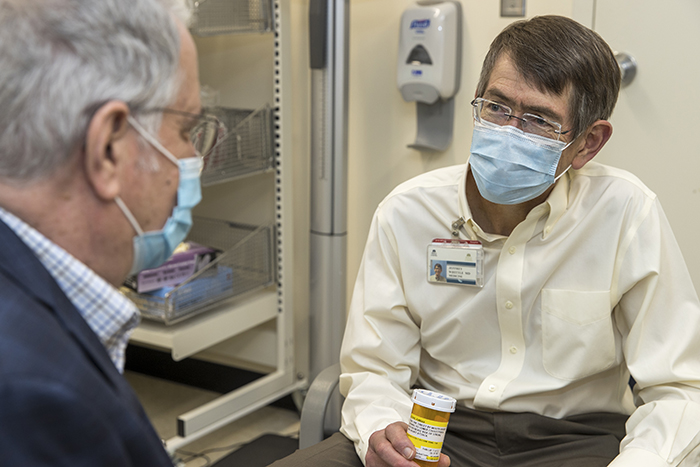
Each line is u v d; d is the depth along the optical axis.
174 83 0.72
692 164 1.86
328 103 2.19
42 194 0.65
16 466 0.54
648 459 1.11
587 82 1.16
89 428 0.57
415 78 2.16
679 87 1.84
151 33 0.68
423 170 2.34
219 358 2.84
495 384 1.33
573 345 1.30
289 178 2.42
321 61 2.16
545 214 1.29
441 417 1.11
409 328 1.42
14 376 0.55
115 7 0.65
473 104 1.25
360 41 2.36
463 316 1.35
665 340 1.25
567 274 1.30
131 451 0.63
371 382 1.35
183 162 0.76
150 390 2.88
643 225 1.26
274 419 2.66
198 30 2.04
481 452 1.34
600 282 1.28
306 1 2.40
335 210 2.27
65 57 0.63
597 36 1.20
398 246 1.39
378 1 2.30
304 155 2.54
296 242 2.62
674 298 1.26
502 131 1.19
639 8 1.86
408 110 2.33
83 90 0.63
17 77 0.61
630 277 1.26
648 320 1.27
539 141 1.17
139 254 0.76
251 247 2.37
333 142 2.22
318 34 2.14
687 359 1.24
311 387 1.47
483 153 1.20
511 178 1.19
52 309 0.63
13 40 0.61
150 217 0.75
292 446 2.24
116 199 0.70
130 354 3.03
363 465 1.31
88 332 0.66
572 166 1.28
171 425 2.56
